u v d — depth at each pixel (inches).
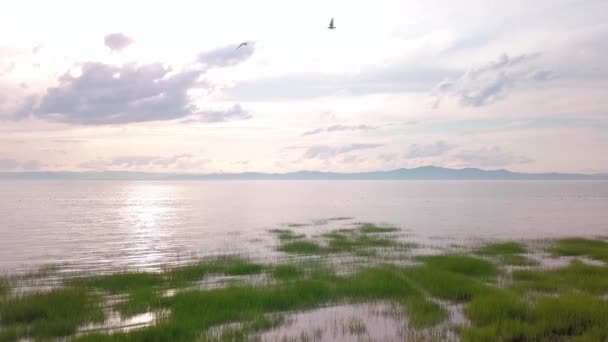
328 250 1295.5
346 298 743.7
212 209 3415.4
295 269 964.6
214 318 622.8
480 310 633.6
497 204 3964.1
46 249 1401.3
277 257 1184.8
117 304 715.4
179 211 3189.0
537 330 548.4
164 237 1691.7
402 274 916.0
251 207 3673.7
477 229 1939.0
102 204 4062.5
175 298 721.6
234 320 630.5
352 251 1277.1
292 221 2369.6
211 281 887.1
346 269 1003.9
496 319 606.2
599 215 2746.1
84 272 1018.7
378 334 572.4
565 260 1126.4
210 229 1977.1
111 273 999.6
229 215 2815.0
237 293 735.1
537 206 3666.3
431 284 808.9
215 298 708.0
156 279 893.2
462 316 646.5
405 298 736.3
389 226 2059.5
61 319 617.0
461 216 2674.7
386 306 701.9
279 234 1743.4
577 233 1813.5
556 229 1966.0
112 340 529.0
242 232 1838.1
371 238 1569.9
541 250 1290.6
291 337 561.3
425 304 688.4
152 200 4909.0
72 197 5511.8
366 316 650.2
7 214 2827.3
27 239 1642.5
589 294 721.0
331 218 2556.6
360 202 4404.5
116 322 625.6
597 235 1740.9
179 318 615.2
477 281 842.8
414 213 2928.2
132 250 1375.5
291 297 721.0
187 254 1284.4
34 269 1063.6
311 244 1374.3
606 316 588.7
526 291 770.2
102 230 1951.3
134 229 1988.2
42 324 597.3
